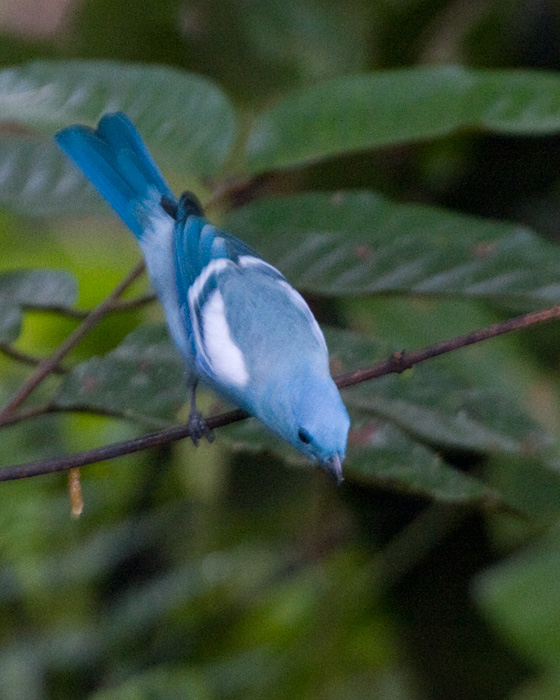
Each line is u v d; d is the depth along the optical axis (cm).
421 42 1031
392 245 606
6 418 566
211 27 1034
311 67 1041
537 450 563
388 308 787
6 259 1112
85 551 904
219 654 923
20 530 900
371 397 584
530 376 799
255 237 643
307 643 872
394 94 638
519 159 970
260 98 1055
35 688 866
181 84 671
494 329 507
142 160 708
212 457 985
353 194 652
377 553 912
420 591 882
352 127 637
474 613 867
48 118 673
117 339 1016
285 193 965
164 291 673
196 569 915
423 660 886
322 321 913
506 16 991
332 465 538
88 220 1166
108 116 664
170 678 826
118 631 873
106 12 1013
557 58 983
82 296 1065
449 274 593
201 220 664
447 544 870
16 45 997
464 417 572
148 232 691
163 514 948
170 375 596
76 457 492
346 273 604
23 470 488
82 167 673
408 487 568
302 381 555
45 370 589
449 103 627
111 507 950
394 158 982
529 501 615
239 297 606
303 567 952
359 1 1019
